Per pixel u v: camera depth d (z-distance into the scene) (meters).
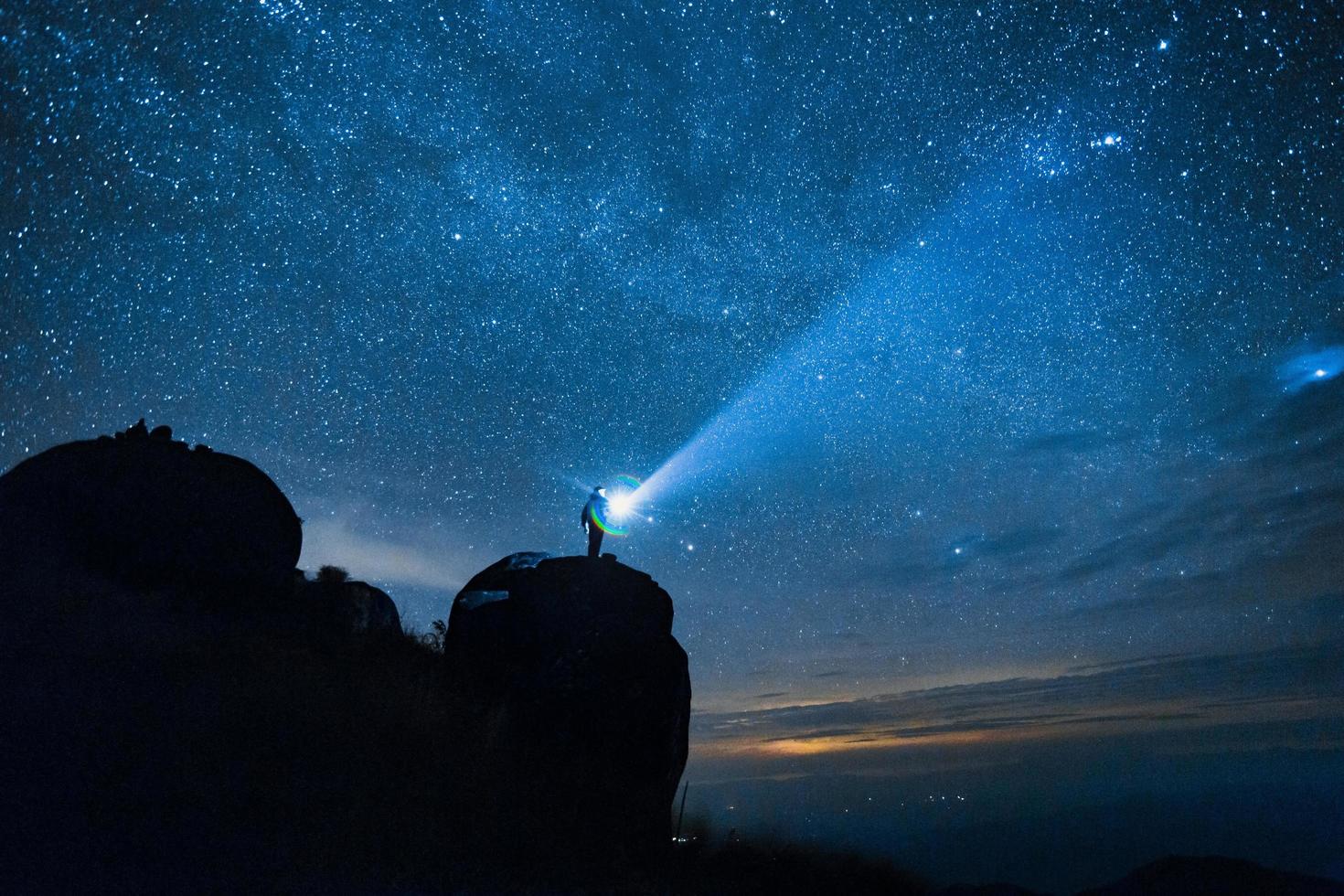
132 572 8.13
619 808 7.04
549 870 5.53
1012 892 4.82
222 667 6.59
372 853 4.96
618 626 8.77
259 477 9.45
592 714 8.20
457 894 4.82
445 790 6.00
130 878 3.96
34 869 3.83
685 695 8.84
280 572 9.05
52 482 8.52
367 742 6.16
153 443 9.11
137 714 5.57
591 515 9.57
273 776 5.34
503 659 8.80
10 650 5.94
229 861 4.37
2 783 4.48
